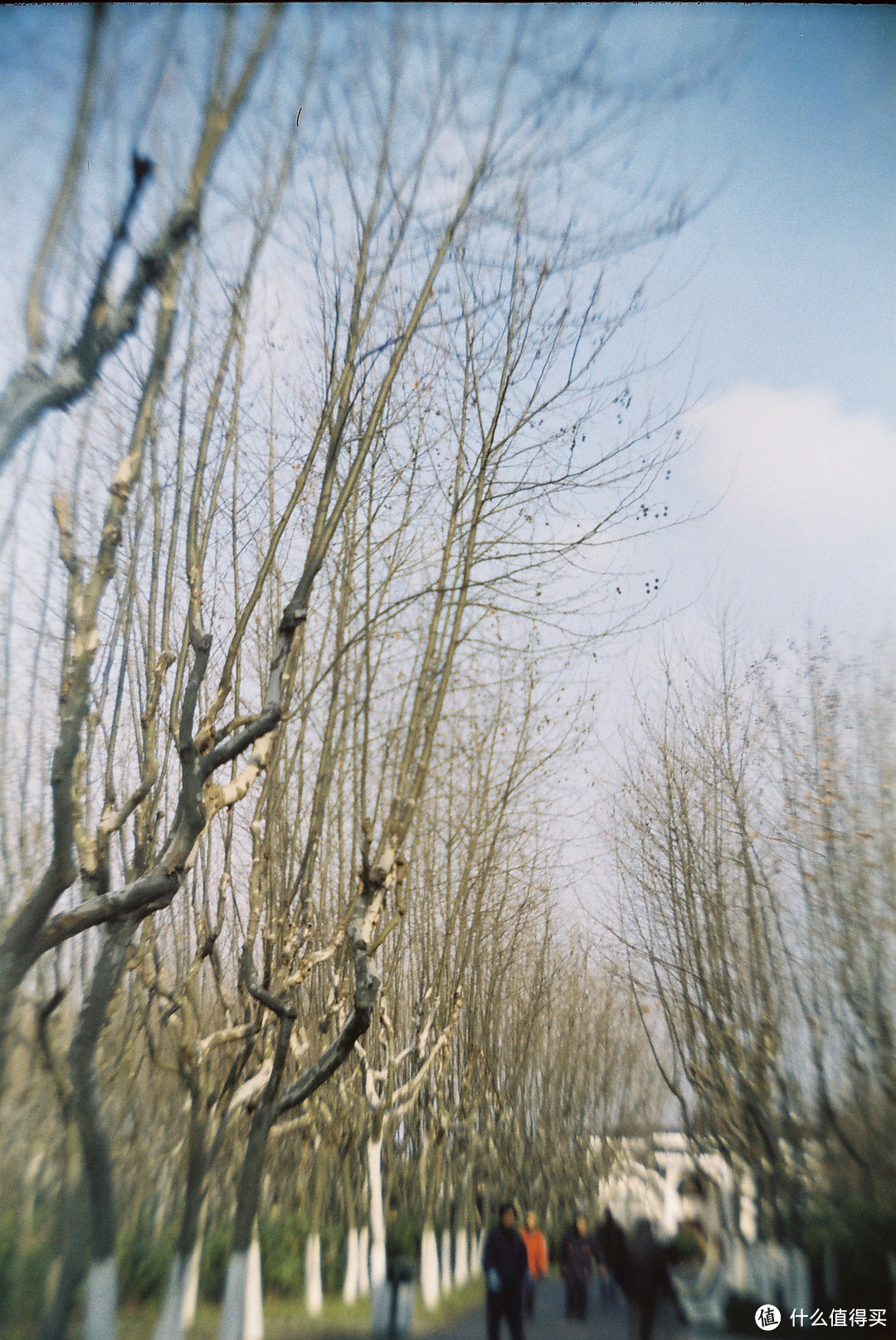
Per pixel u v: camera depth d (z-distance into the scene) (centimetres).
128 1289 1546
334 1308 1991
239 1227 1278
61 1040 1348
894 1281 1712
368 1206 2381
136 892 1000
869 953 1991
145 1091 1738
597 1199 4181
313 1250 1988
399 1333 1703
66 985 1158
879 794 2077
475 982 2973
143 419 946
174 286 941
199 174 852
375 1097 2095
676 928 2497
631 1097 5134
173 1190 1845
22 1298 1170
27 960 923
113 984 1009
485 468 1387
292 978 1427
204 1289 1741
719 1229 2095
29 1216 1267
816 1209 1969
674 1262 1376
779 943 2284
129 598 1251
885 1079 1923
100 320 841
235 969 1778
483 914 2820
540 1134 3912
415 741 1373
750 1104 2161
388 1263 2123
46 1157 1310
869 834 2044
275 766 1498
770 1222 2081
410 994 2706
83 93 823
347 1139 2333
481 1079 3041
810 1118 2144
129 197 821
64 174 827
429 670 1387
